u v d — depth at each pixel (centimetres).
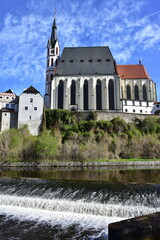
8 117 7456
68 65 9256
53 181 2467
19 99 7569
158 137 6731
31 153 5338
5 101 8081
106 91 8362
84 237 1321
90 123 6969
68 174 3356
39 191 2142
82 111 8119
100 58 9469
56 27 10888
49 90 9725
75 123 7381
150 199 1791
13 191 2209
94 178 2869
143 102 8675
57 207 1867
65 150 5294
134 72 9638
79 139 6206
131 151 5753
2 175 3256
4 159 5141
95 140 6212
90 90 8444
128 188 2078
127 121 7725
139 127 7481
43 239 1297
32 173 3516
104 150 5516
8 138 5709
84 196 1950
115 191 2011
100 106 8344
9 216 1727
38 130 7369
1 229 1461
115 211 1702
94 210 1759
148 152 5753
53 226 1509
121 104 8425
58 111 7494
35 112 7538
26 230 1441
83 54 9650
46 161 4950
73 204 1839
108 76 8619
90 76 8644
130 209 1673
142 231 1026
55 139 6016
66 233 1384
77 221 1605
